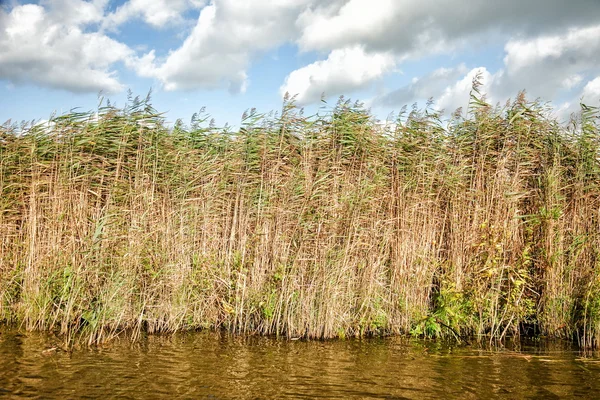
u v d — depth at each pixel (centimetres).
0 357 848
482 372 855
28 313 1044
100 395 700
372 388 768
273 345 999
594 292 1066
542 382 809
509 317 1124
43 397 683
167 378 780
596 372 861
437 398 734
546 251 1147
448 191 1214
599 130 1229
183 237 1152
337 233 1140
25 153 1181
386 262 1184
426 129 1256
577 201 1203
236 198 1191
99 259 1059
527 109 1230
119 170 1182
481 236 1154
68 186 1144
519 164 1213
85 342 960
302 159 1213
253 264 1150
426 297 1159
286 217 1170
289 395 729
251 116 1230
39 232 1127
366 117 1232
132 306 1068
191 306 1117
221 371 825
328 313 1066
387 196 1208
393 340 1070
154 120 1193
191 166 1207
